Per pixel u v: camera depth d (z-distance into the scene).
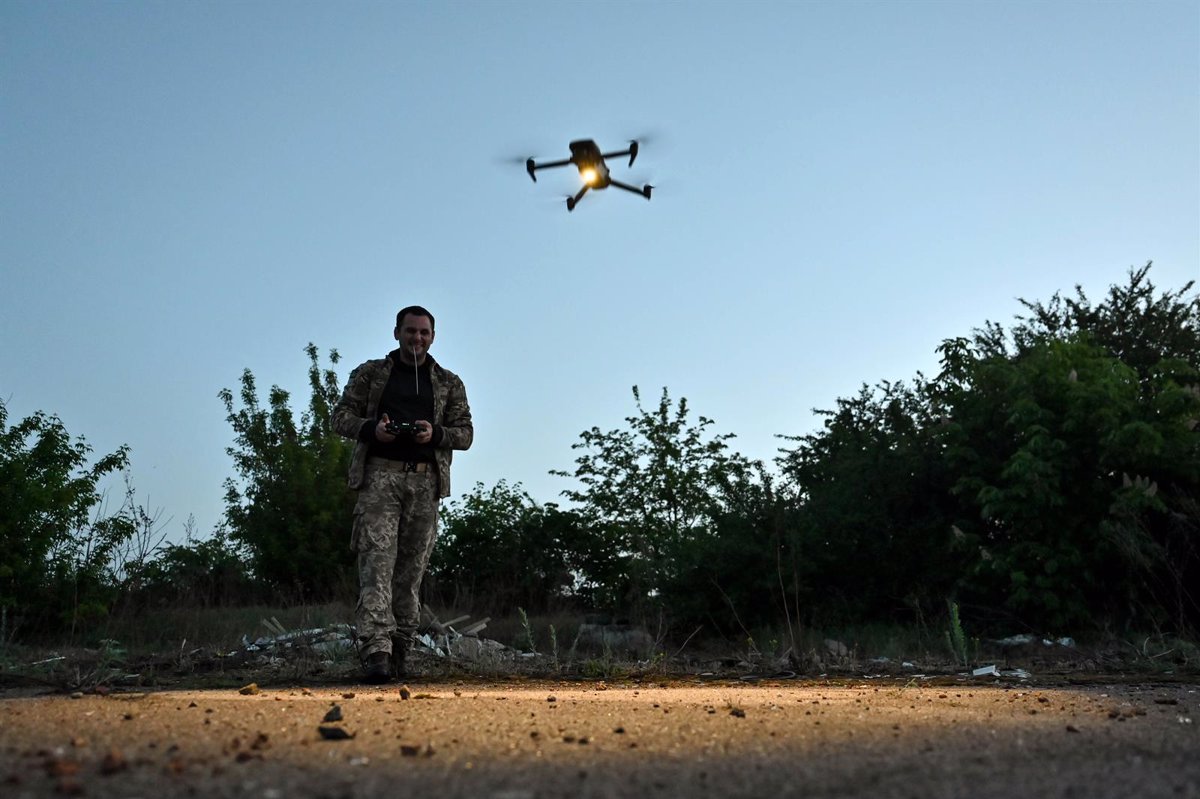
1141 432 12.88
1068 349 14.83
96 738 3.31
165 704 4.37
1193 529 12.87
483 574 21.48
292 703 4.47
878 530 15.25
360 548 6.45
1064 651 11.23
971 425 15.02
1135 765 3.00
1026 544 13.23
